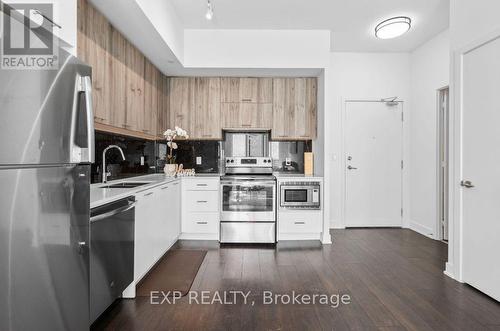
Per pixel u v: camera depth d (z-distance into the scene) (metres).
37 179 1.19
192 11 3.56
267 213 4.05
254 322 2.06
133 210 2.33
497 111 2.36
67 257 1.39
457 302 2.35
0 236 1.03
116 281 2.06
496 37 2.36
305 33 4.04
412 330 1.97
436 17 3.67
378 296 2.45
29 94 1.15
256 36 4.04
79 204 1.47
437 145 4.16
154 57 3.64
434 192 4.22
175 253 3.57
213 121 4.46
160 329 1.97
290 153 4.79
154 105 3.95
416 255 3.50
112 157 3.23
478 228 2.55
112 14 2.56
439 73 4.11
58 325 1.34
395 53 4.87
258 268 3.07
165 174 4.32
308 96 4.46
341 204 4.88
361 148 4.84
